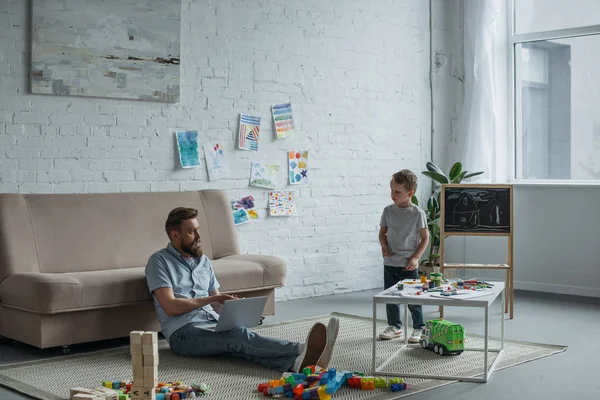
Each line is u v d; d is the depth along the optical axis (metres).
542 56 7.08
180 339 4.28
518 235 7.02
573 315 5.65
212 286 4.62
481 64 7.14
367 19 6.88
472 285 4.24
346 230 6.78
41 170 5.06
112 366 4.12
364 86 6.87
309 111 6.48
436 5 7.38
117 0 5.32
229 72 5.96
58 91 5.09
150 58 5.49
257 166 6.15
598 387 3.71
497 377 3.89
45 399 3.50
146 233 5.21
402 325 5.29
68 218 4.91
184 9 5.69
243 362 4.17
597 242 6.55
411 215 4.86
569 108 6.93
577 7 6.85
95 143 5.29
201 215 5.56
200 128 5.82
